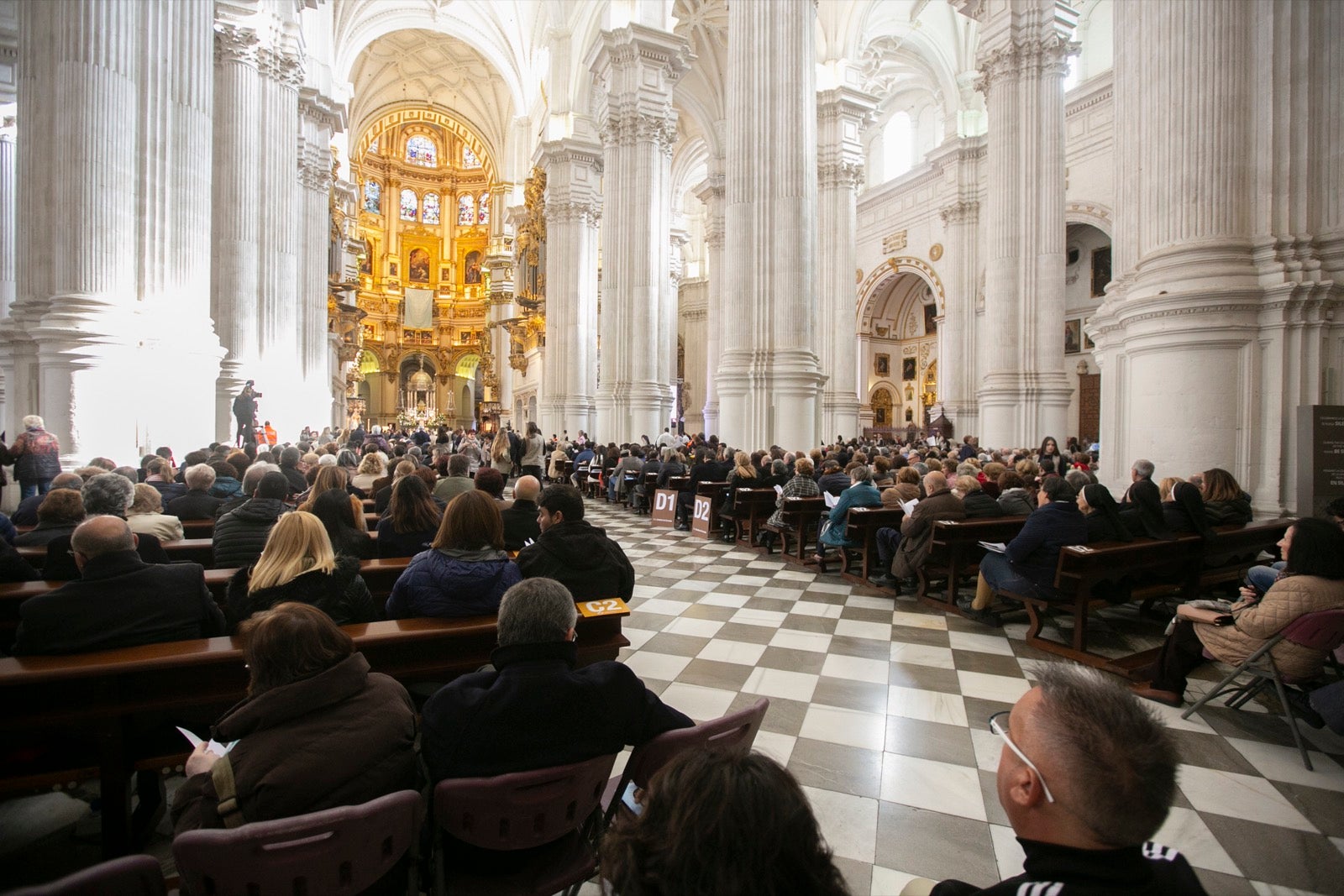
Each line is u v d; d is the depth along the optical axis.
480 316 47.97
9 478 8.04
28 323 7.69
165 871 2.52
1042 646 4.96
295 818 1.49
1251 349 6.00
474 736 1.85
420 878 2.11
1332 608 3.31
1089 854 1.06
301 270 19.80
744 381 12.40
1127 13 7.41
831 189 21.72
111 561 2.60
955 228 25.77
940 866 2.53
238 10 12.78
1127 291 7.02
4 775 2.42
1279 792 3.07
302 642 1.78
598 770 1.94
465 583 3.00
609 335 20.27
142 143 8.12
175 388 8.25
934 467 8.19
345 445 19.31
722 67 27.14
